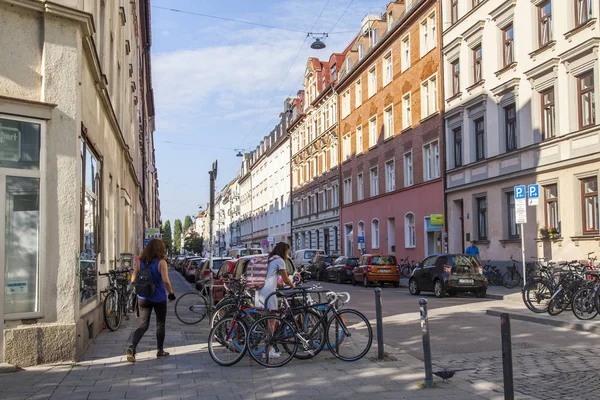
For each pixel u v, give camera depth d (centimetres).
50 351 793
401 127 3438
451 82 2848
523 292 1344
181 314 1367
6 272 774
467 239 2692
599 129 1839
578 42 1952
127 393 650
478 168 2588
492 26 2480
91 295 1056
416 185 3216
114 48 1612
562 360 817
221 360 807
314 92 5484
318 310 838
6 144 784
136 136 3138
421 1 3080
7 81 791
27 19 813
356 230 4253
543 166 2120
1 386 673
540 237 2116
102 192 1291
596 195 1884
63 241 815
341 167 4606
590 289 1205
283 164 6644
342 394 645
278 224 6875
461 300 1834
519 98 2283
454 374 732
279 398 630
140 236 3853
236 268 1513
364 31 4331
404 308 1602
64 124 826
